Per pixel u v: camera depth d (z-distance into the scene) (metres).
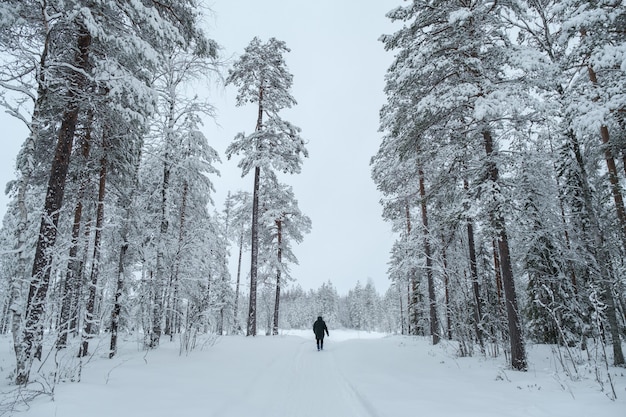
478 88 9.95
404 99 15.69
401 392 6.56
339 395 6.69
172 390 6.33
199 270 15.28
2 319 27.19
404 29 11.41
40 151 11.66
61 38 9.39
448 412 5.16
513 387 6.95
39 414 4.59
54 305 7.45
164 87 13.87
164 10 10.59
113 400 5.44
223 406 5.53
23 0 7.92
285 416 5.33
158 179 14.27
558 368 8.95
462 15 9.20
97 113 10.93
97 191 13.98
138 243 12.05
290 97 20.67
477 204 10.11
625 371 8.29
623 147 10.79
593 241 12.84
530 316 16.23
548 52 11.84
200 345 12.62
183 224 15.70
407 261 17.45
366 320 78.69
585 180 11.22
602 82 10.64
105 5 8.96
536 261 14.62
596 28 9.58
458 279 11.70
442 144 12.77
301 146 20.88
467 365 9.80
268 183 26.34
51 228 7.80
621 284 11.12
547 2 11.59
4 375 7.54
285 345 15.20
